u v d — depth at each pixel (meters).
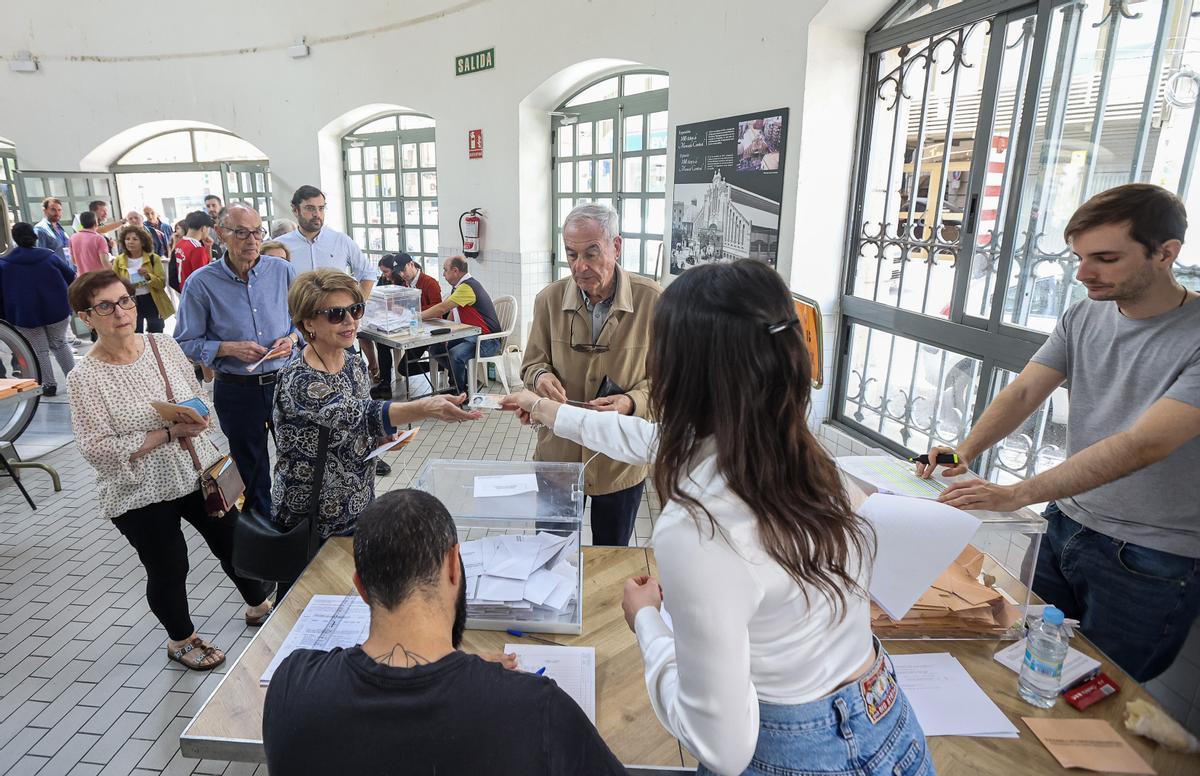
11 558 3.06
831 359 3.73
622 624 1.46
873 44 3.25
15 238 5.00
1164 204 1.37
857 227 3.50
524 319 5.93
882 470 1.59
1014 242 2.59
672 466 0.80
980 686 1.28
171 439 2.11
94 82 7.98
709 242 4.02
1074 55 2.30
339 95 6.76
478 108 5.76
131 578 2.91
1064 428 2.48
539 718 0.83
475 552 1.56
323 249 4.12
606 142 5.28
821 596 0.81
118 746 2.02
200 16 7.31
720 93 3.77
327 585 1.57
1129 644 1.59
